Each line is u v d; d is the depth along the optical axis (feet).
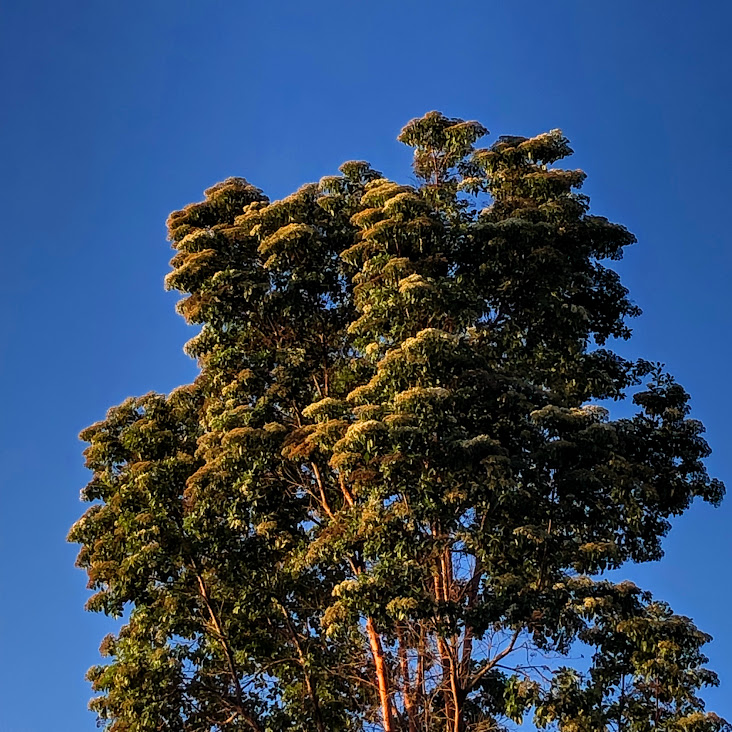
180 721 80.59
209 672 81.30
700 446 82.48
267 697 82.74
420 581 70.74
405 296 74.43
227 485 78.33
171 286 83.82
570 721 70.79
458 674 73.05
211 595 81.41
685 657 74.18
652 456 82.53
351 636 78.64
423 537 71.56
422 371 72.64
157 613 80.43
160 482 80.59
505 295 84.38
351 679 80.89
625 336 90.89
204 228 88.84
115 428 86.69
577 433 70.13
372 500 72.28
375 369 78.74
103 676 82.17
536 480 70.59
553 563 72.28
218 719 81.56
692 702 75.00
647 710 75.36
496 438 73.36
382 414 71.97
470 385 73.77
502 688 77.87
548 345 86.48
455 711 72.84
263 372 82.79
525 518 71.15
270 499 79.25
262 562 81.15
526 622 70.74
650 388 85.05
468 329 83.61
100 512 83.30
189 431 86.38
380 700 77.25
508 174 86.22
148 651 80.48
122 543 81.71
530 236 81.30
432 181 89.66
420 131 88.69
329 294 85.05
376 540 70.85
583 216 87.71
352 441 69.67
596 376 85.97
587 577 72.79
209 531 79.61
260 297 82.58
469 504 71.31
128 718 78.54
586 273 89.66
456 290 76.89
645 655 74.74
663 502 81.41
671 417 82.79
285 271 83.76
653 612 75.97
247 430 76.95
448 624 69.56
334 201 85.71
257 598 79.20
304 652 79.25
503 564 71.72
